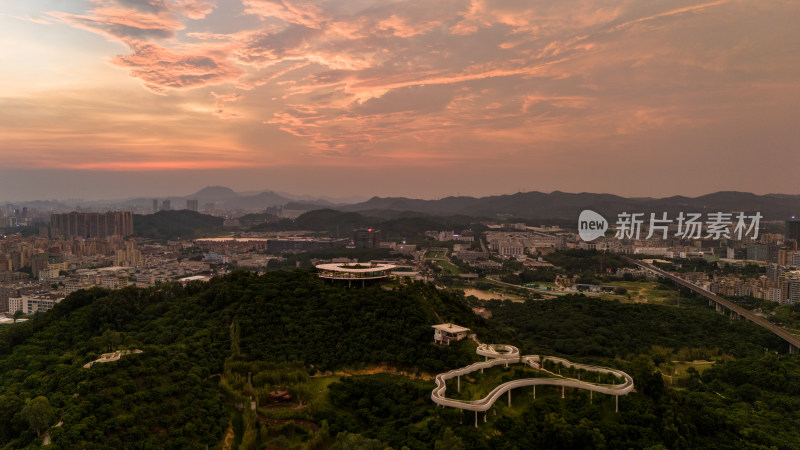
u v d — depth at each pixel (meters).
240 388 184.75
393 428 156.38
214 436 154.75
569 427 140.25
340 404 180.25
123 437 142.88
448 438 136.88
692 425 158.75
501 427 148.25
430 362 196.25
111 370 167.50
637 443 142.38
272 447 156.75
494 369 182.50
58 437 136.75
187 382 175.00
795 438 181.62
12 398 156.75
